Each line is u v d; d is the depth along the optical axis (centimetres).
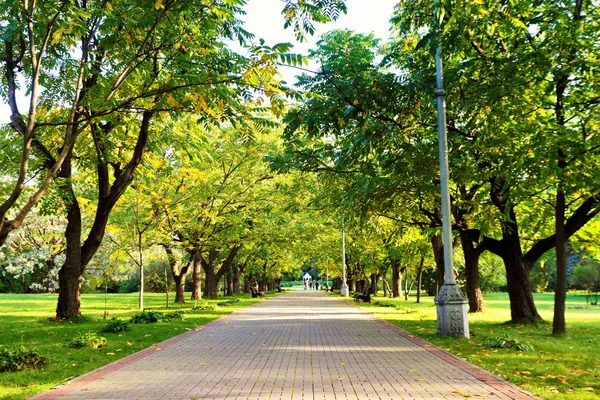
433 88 1400
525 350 1093
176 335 1445
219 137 2845
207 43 944
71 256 1845
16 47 1193
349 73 1449
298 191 2670
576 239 1955
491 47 1349
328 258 6009
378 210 1744
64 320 1791
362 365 941
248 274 6219
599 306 3606
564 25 1172
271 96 774
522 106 1305
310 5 802
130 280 6356
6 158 1634
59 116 1493
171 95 805
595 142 1162
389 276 6894
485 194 1584
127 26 877
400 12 1367
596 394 687
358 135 1517
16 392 711
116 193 1828
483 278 5462
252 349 1162
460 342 1247
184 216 2877
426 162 1538
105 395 704
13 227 732
